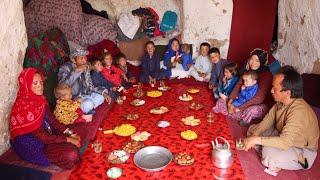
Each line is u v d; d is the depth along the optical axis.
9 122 3.28
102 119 3.94
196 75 5.25
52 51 4.28
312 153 2.97
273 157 2.93
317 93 4.18
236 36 5.46
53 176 2.90
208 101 4.47
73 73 4.14
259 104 3.94
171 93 4.73
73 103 3.75
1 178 2.57
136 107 4.27
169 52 5.35
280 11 5.29
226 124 3.81
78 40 5.46
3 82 3.13
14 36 3.28
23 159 3.09
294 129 2.84
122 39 5.88
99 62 4.52
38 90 3.05
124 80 4.99
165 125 3.74
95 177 2.88
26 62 3.84
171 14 6.08
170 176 2.86
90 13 6.07
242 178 2.84
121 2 6.34
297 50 4.91
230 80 4.36
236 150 3.30
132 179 2.82
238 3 5.30
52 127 3.35
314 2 4.35
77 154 3.03
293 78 2.88
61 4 5.35
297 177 2.93
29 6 5.36
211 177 2.85
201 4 5.41
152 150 3.17
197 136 3.52
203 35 5.58
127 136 3.53
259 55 4.05
